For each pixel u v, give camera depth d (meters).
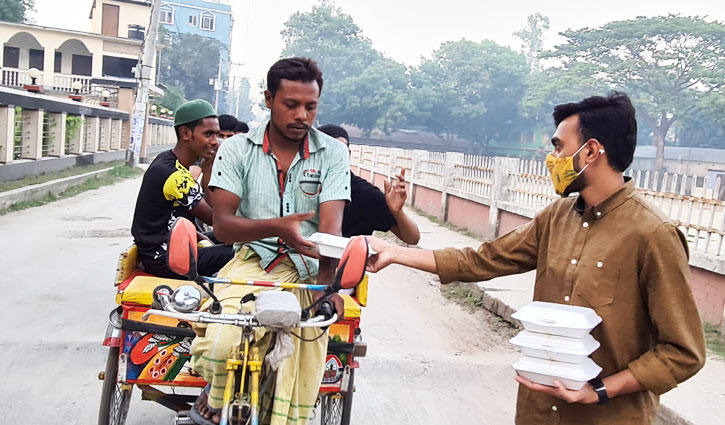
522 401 2.70
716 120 36.31
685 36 38.06
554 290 2.61
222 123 7.26
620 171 2.53
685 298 2.38
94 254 10.14
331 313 3.10
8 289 7.76
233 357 2.94
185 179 4.26
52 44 42.84
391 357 6.34
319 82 3.28
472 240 13.40
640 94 39.03
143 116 27.86
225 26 81.50
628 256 2.45
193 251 2.83
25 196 15.01
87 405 4.86
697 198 7.58
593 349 2.36
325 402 4.56
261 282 2.98
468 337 7.41
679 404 5.05
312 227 3.48
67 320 6.73
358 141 55.34
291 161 3.38
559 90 42.62
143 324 3.46
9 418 4.57
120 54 44.78
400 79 53.97
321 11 64.62
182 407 3.77
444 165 16.48
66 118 21.97
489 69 51.91
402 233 3.85
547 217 2.78
